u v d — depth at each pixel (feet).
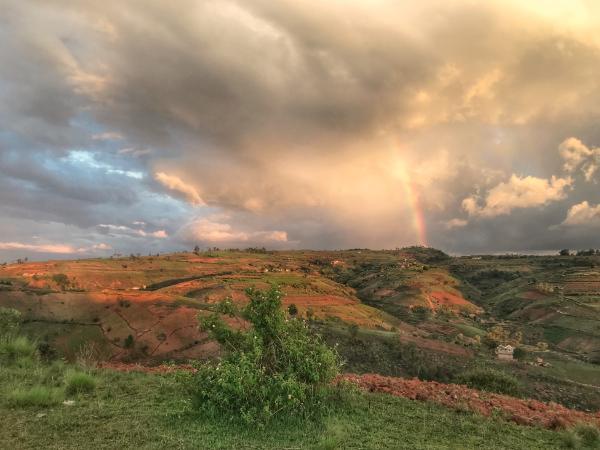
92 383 32.45
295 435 25.22
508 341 374.02
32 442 21.75
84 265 650.02
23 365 38.73
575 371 241.76
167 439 22.90
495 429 29.86
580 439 28.91
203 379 29.81
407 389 38.50
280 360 31.24
